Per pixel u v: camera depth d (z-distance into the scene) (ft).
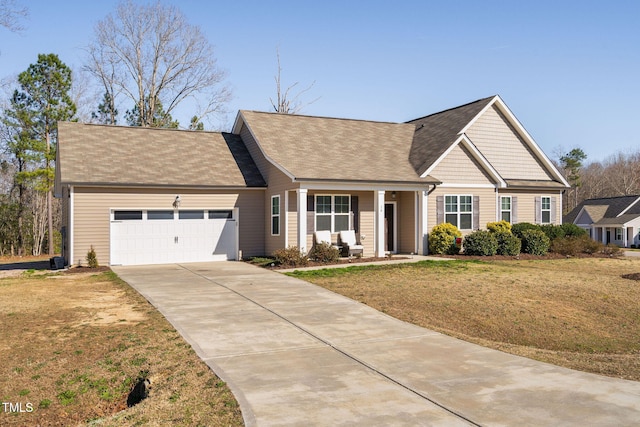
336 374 24.59
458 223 79.10
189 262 71.31
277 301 42.47
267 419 19.25
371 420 19.16
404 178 72.74
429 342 30.66
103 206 66.80
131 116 143.74
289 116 84.84
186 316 36.96
